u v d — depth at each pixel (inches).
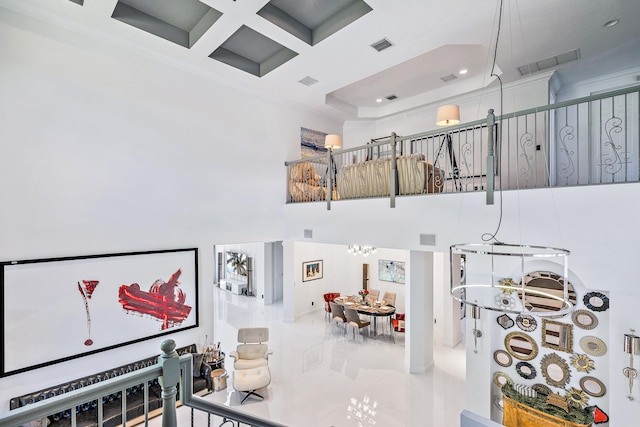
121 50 180.7
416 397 199.9
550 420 131.9
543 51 193.2
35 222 151.8
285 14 174.6
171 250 198.1
